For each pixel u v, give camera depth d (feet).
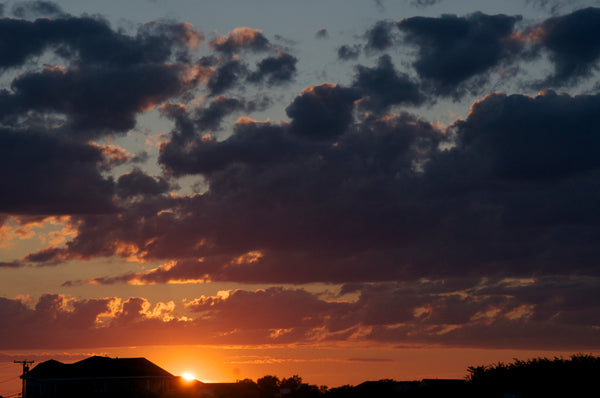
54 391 283.79
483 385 200.85
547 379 186.29
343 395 287.07
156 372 295.69
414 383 281.33
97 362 299.58
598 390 178.81
